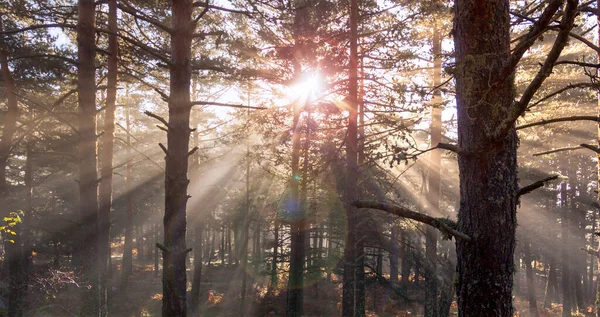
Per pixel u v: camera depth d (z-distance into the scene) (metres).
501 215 3.12
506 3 3.30
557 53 2.44
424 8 10.09
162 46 12.66
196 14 12.57
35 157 18.11
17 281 11.94
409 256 12.73
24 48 11.24
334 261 12.91
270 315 18.62
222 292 24.27
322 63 11.62
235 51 11.77
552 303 26.72
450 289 11.33
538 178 17.81
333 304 19.92
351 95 11.08
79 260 9.27
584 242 24.22
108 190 11.65
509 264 3.14
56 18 11.09
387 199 12.29
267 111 12.63
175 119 6.83
